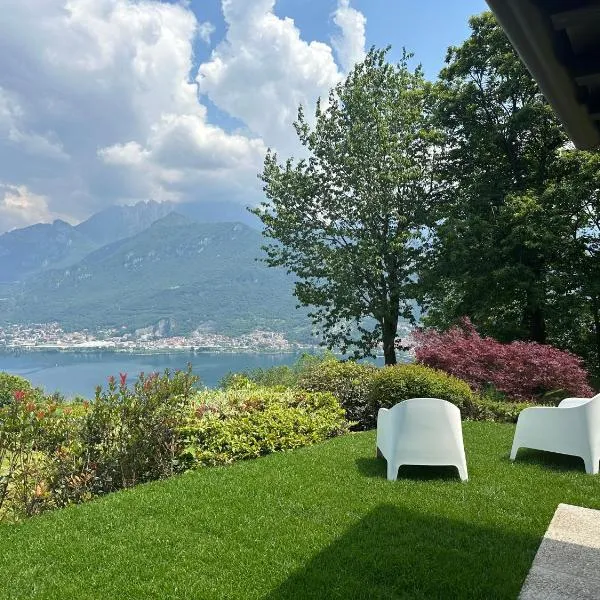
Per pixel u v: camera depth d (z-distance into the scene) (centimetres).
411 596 316
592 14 175
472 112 1712
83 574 358
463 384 959
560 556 369
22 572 364
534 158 1744
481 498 494
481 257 1580
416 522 433
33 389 1517
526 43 186
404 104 1752
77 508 496
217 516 454
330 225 1781
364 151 1677
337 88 1817
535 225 1448
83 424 582
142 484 580
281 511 464
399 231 1731
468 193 1686
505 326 1628
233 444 673
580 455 583
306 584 334
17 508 520
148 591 331
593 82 221
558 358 1110
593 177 1506
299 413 834
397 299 1717
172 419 653
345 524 432
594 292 1528
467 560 362
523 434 635
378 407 976
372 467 610
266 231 1828
